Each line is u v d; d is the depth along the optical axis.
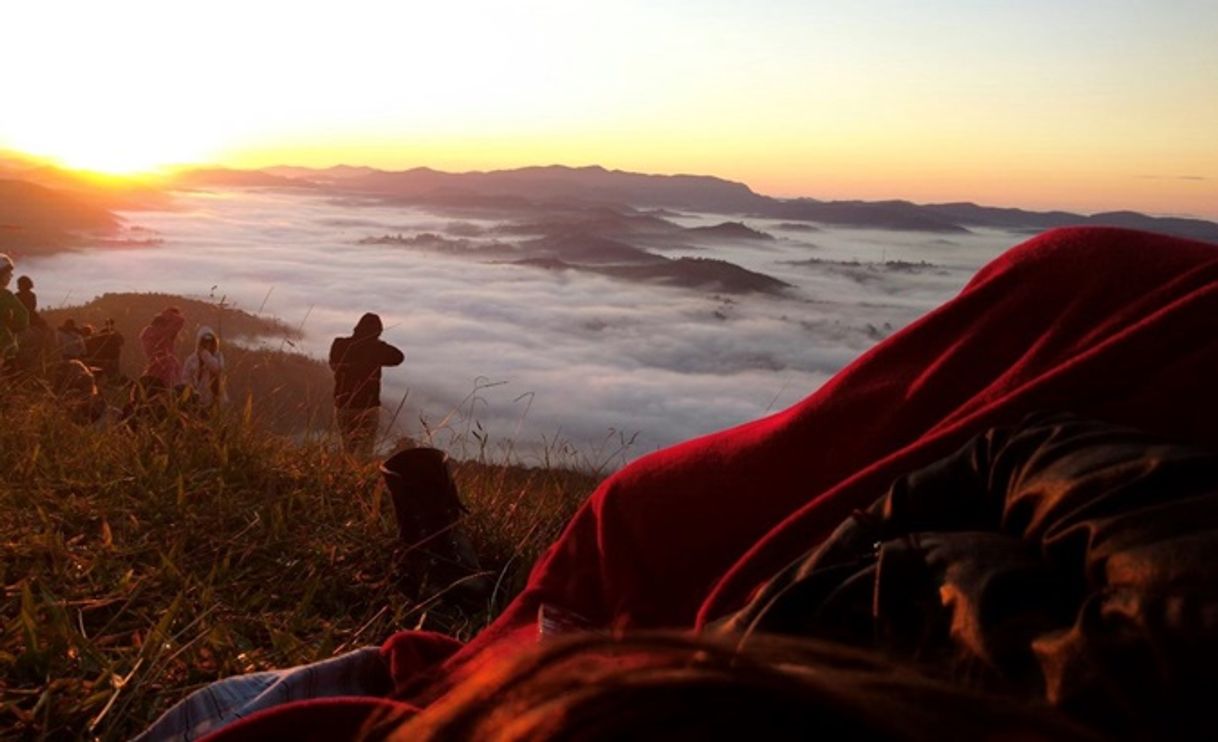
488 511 4.38
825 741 0.37
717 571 1.59
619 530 1.68
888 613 1.00
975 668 0.87
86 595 2.93
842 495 1.44
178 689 2.46
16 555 3.11
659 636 0.43
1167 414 1.31
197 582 3.04
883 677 0.41
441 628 3.31
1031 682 0.83
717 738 0.38
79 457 4.07
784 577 1.18
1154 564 0.82
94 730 2.28
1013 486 1.11
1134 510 0.92
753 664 0.40
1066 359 1.43
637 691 0.39
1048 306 1.51
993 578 0.94
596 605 1.68
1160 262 1.49
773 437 1.61
